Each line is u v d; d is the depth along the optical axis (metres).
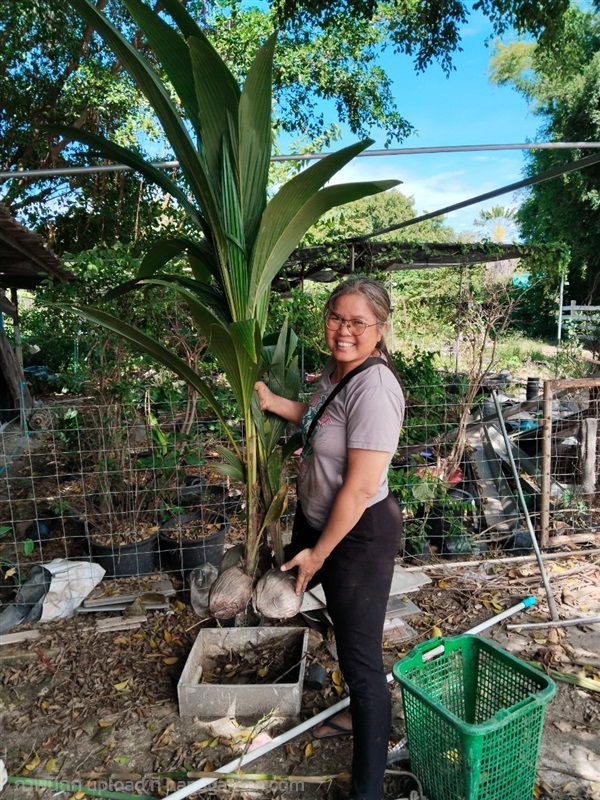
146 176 1.96
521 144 3.45
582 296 16.16
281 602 1.77
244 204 1.79
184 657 2.55
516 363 7.82
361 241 6.99
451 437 4.17
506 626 2.73
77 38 9.77
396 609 2.83
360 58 11.51
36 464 5.40
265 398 1.99
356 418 1.51
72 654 2.58
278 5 7.26
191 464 3.44
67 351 7.52
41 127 1.84
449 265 7.83
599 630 2.70
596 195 13.81
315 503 1.72
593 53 13.75
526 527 3.56
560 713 2.17
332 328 1.59
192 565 3.19
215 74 1.56
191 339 3.86
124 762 1.96
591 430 3.73
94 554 3.23
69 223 11.60
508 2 6.25
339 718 2.07
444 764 1.61
